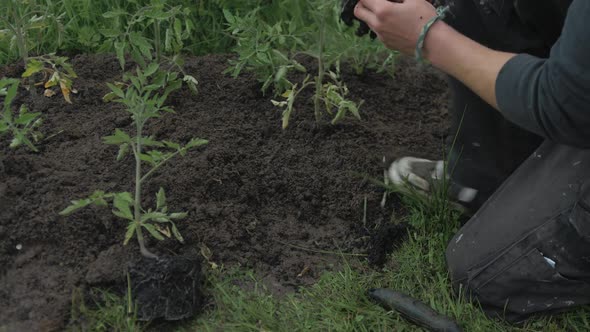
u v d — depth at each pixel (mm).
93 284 2004
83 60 2832
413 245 2316
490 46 2199
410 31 1864
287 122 2438
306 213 2383
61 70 2748
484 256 2072
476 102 2322
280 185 2418
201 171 2357
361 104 2719
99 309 1968
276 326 2020
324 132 2623
